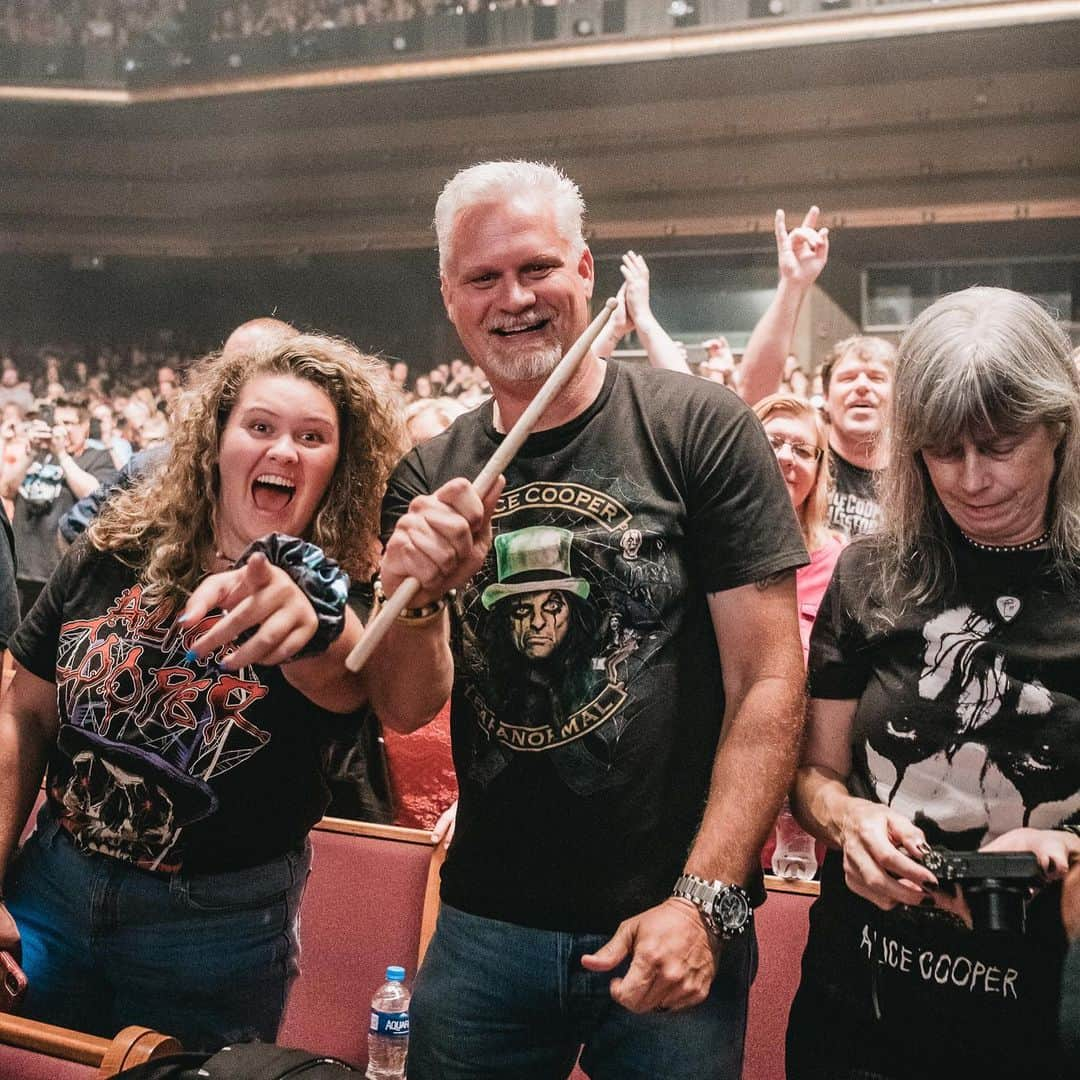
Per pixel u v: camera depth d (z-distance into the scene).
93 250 13.34
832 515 2.66
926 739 1.19
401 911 1.97
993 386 1.12
